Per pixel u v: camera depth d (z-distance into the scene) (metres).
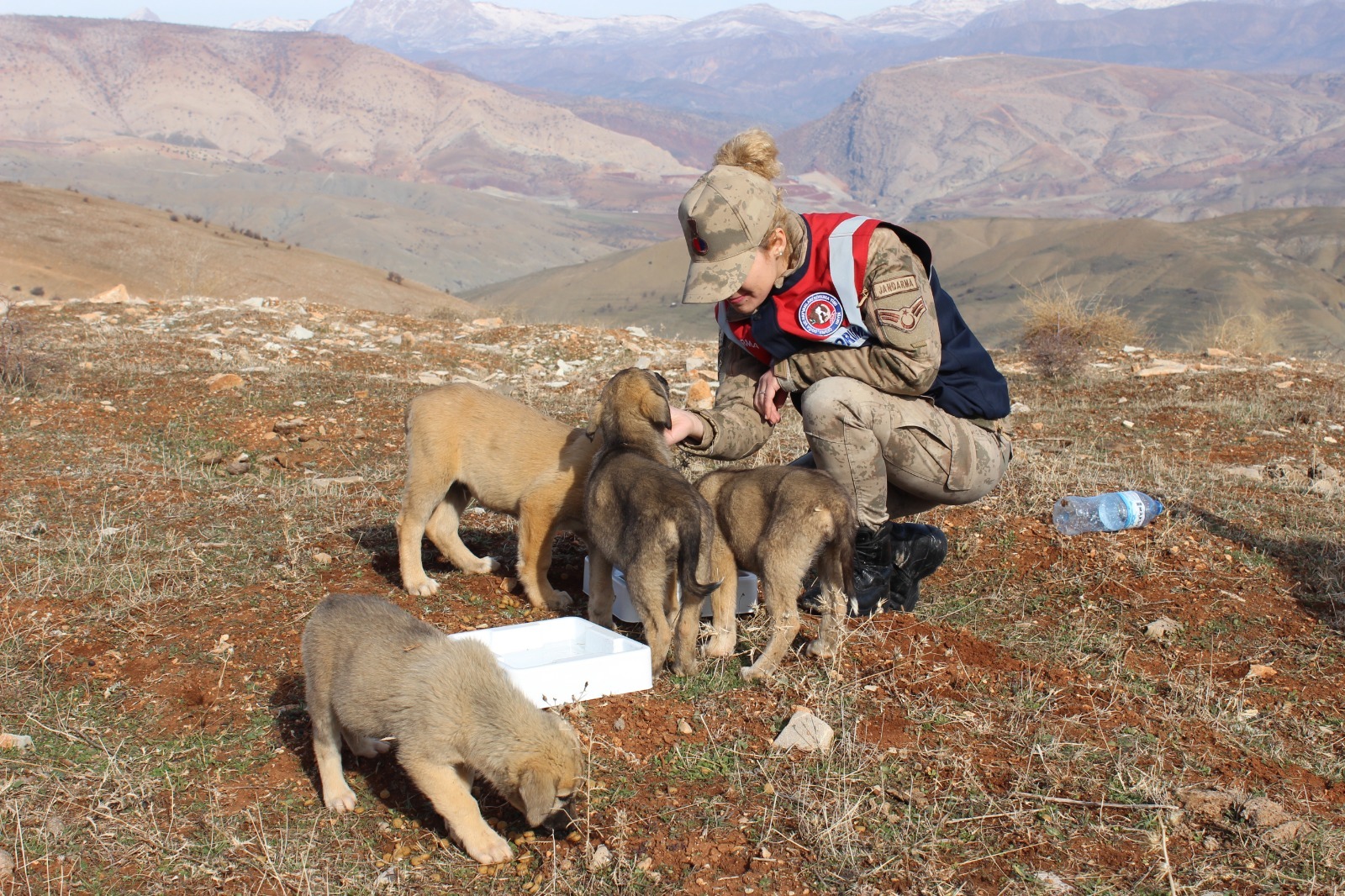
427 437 2.80
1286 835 2.00
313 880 1.90
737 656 2.57
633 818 2.03
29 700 2.33
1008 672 2.49
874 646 2.56
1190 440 4.41
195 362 5.44
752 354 2.68
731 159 2.49
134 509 3.31
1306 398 5.17
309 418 4.36
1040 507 3.41
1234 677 2.50
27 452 3.80
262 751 2.22
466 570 2.99
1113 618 2.76
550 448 2.77
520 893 1.90
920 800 2.07
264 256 54.47
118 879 1.91
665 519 2.40
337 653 2.07
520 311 9.12
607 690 2.36
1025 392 5.74
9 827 1.99
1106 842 2.00
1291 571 3.00
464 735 1.96
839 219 2.52
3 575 2.82
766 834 1.99
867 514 2.63
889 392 2.56
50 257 47.50
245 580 2.84
